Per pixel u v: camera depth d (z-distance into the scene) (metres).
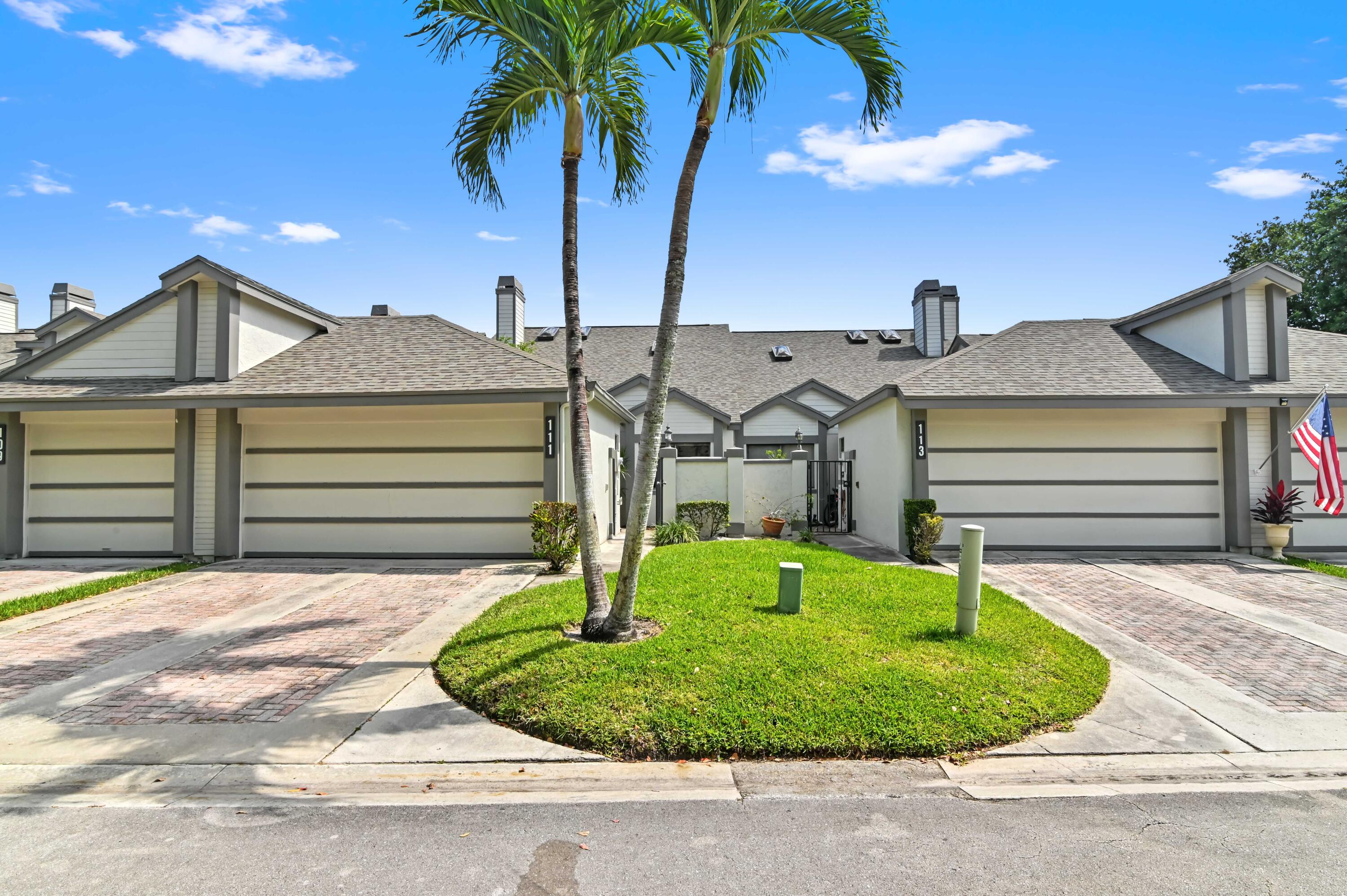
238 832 3.68
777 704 4.99
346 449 12.10
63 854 3.45
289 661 6.50
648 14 6.52
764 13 6.27
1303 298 24.44
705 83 6.62
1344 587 9.67
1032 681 5.62
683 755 4.58
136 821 3.79
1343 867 3.34
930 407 12.01
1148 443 12.54
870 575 9.44
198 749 4.68
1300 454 12.48
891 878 3.22
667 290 6.17
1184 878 3.24
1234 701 5.59
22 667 6.36
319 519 12.09
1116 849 3.50
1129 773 4.42
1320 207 25.20
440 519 11.97
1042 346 14.04
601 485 14.25
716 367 21.55
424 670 6.23
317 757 4.56
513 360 12.34
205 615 8.27
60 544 12.27
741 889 3.13
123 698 5.57
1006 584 9.82
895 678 5.43
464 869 3.31
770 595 7.95
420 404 11.34
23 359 17.42
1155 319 14.07
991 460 12.64
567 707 4.96
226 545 11.87
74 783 4.25
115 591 9.58
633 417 17.72
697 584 8.48
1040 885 3.18
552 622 6.89
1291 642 7.14
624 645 6.09
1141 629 7.63
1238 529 12.22
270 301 12.65
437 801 4.04
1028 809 3.92
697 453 19.09
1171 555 12.19
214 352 12.11
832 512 17.78
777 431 18.98
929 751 4.59
